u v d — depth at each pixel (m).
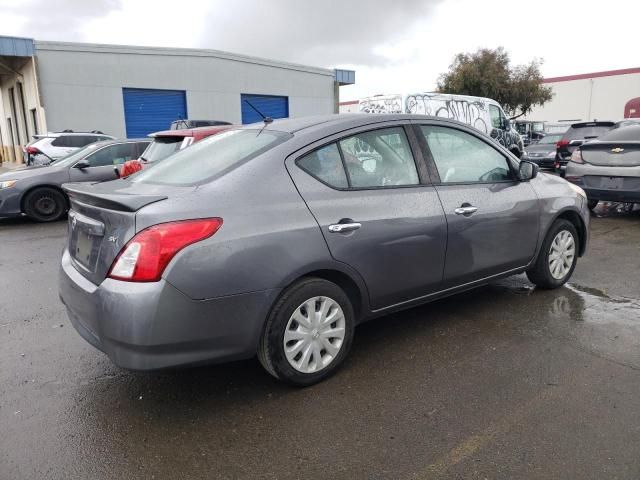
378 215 3.33
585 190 8.30
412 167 3.68
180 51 22.58
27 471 2.47
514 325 4.09
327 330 3.21
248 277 2.80
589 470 2.39
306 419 2.87
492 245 4.08
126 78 21.55
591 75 47.09
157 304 2.57
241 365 3.53
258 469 2.46
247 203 2.88
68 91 20.48
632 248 6.54
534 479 2.34
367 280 3.33
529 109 32.47
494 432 2.70
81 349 3.84
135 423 2.87
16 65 21.72
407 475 2.39
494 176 4.22
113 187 3.34
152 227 2.61
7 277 5.84
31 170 9.80
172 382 3.31
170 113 22.95
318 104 27.59
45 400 3.12
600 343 3.74
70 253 3.25
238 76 24.41
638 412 2.84
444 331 4.02
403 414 2.89
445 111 13.75
